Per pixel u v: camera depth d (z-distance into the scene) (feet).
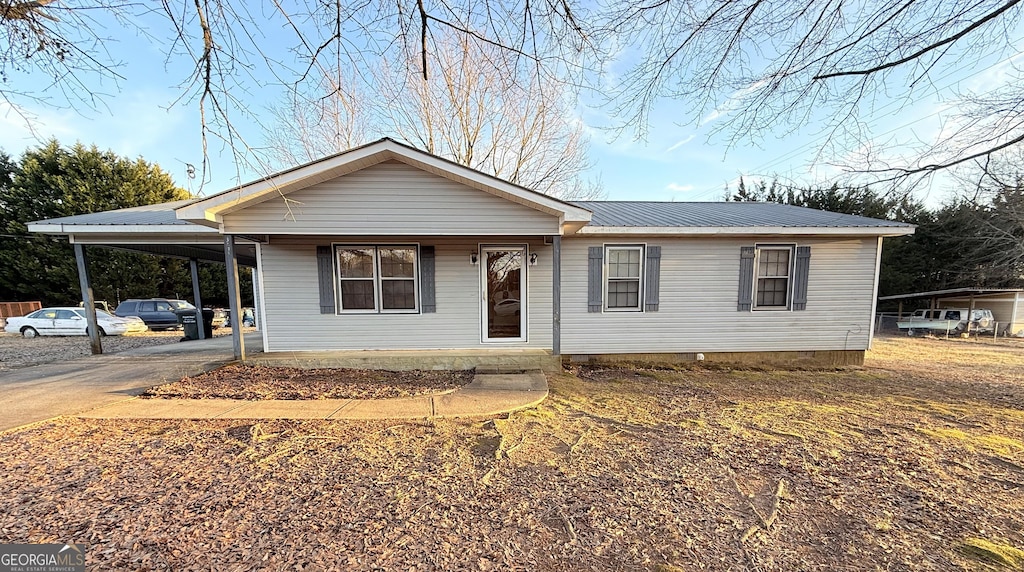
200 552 6.95
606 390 19.19
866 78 13.85
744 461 11.23
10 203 59.36
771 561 6.99
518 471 10.45
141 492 9.04
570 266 24.64
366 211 20.04
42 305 60.70
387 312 23.85
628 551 7.22
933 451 12.06
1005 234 27.32
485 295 24.27
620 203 34.76
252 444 11.91
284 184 18.35
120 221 23.18
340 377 20.18
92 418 13.96
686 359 25.45
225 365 21.56
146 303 48.80
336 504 8.68
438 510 8.52
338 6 9.91
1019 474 10.53
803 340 25.59
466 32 10.36
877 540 7.65
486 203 20.47
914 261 58.34
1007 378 22.95
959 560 7.06
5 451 11.20
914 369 25.48
